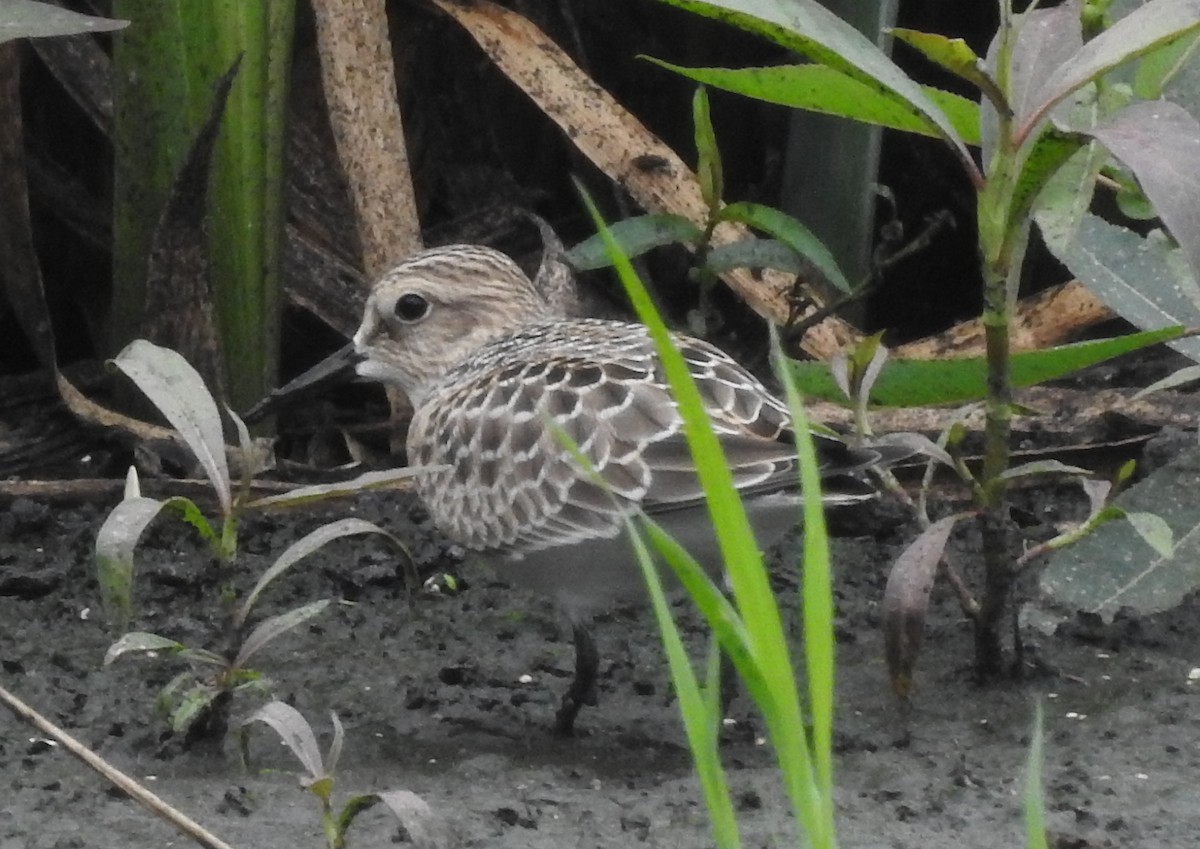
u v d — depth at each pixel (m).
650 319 5.36
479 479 9.52
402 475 8.19
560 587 9.41
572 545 9.16
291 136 14.22
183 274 12.61
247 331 12.85
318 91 14.30
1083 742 9.04
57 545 11.82
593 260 12.57
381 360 11.60
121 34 12.37
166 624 10.77
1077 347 9.66
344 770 8.75
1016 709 9.55
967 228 15.52
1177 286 10.28
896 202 15.13
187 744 8.84
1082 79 7.64
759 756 9.11
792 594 11.28
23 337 14.61
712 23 15.41
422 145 15.21
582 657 9.39
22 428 13.13
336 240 14.23
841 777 8.63
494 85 15.18
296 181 14.21
